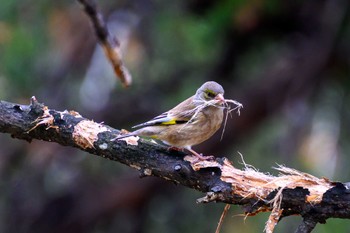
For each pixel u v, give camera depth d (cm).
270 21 1580
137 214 1672
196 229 1598
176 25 1556
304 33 1631
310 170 1534
